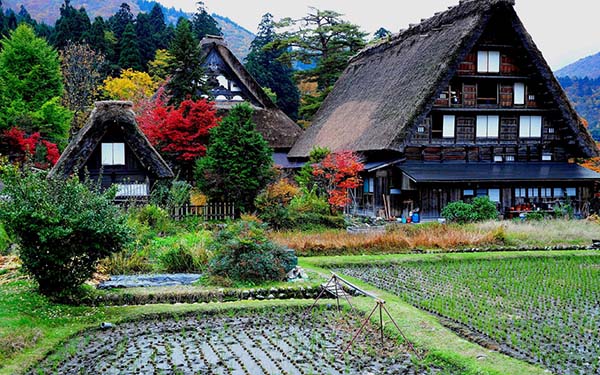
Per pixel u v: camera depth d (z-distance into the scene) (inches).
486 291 481.1
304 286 475.2
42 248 399.9
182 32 1173.1
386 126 1043.9
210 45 1438.2
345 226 832.9
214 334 370.0
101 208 420.2
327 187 925.2
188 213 816.3
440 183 998.4
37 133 1103.0
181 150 993.5
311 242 671.1
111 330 375.6
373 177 1071.6
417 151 1068.5
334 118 1337.4
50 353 325.1
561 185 1065.5
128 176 886.4
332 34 1827.0
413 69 1117.7
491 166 1071.0
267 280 490.6
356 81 1411.2
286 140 1430.9
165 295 442.9
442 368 301.6
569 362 304.8
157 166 875.4
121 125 864.9
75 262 418.9
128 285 465.7
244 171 826.2
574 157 1160.8
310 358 321.4
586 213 1066.7
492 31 1092.5
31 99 1355.8
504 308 422.0
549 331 359.9
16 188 402.6
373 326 378.3
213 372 299.6
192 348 340.2
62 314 392.5
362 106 1237.1
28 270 414.9
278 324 392.5
